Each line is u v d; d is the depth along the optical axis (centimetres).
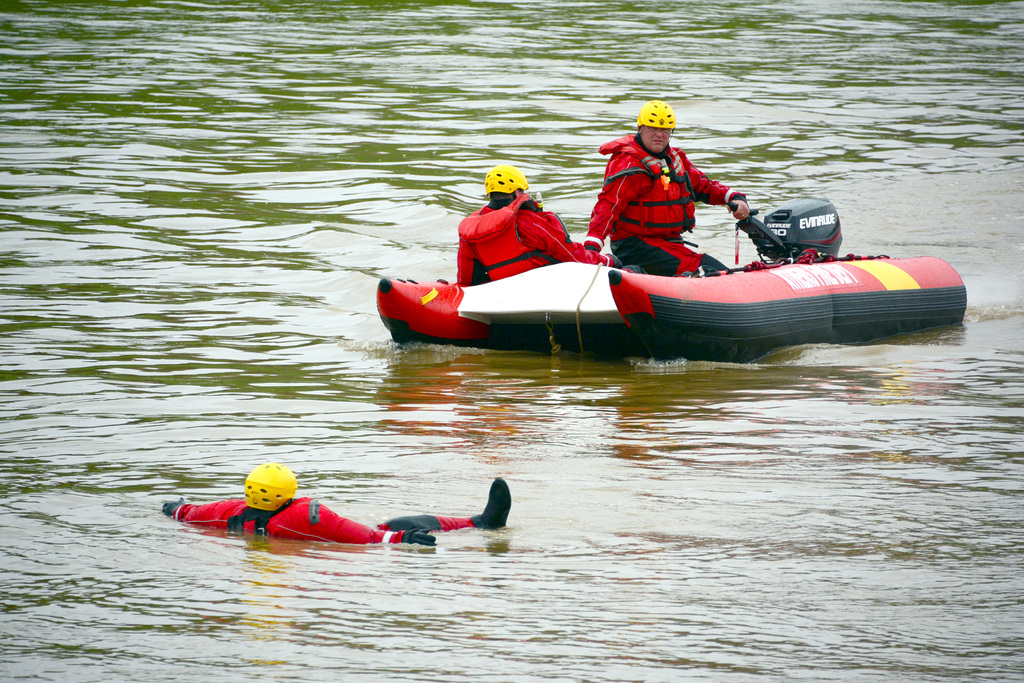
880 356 2112
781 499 1324
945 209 3297
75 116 4722
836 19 7869
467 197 3553
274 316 2406
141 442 1578
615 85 5497
